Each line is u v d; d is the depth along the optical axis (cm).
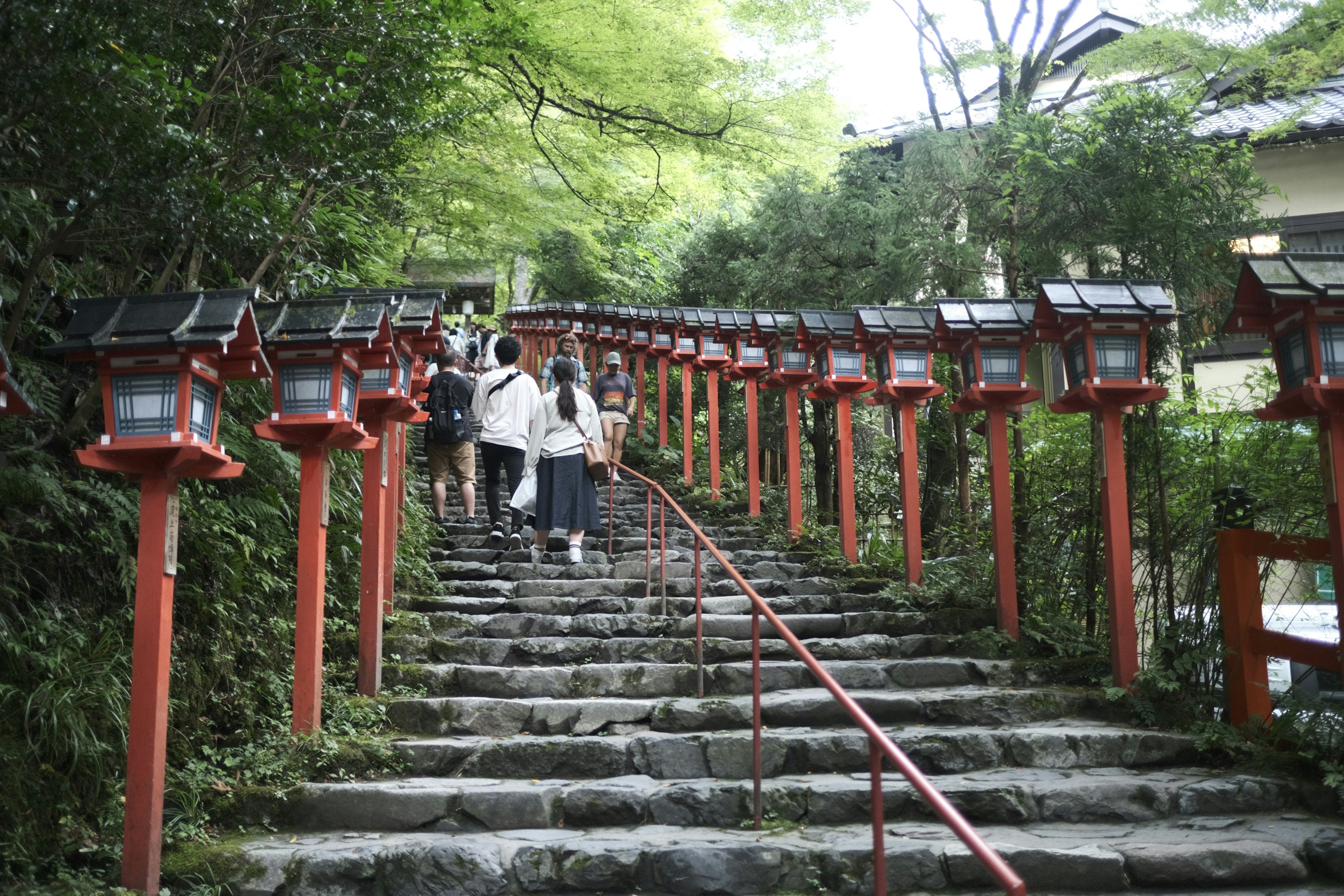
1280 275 468
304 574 495
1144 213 632
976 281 972
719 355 1123
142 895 364
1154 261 642
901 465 769
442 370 972
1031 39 1098
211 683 494
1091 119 682
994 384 672
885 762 498
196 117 473
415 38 481
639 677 584
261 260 651
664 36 992
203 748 466
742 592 767
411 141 599
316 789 448
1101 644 647
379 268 786
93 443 502
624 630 666
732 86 1041
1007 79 1138
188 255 588
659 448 1305
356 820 443
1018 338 675
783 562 858
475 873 398
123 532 487
